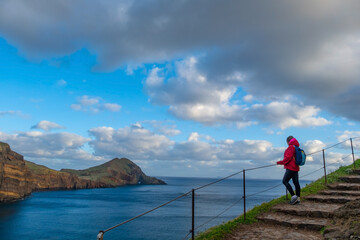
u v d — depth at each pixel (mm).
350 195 9469
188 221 46156
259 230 7008
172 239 33812
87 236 39312
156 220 48344
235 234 6738
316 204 8828
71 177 178625
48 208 75312
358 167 13219
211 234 6766
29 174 116000
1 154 97812
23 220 54250
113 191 162500
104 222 51344
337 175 12398
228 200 84625
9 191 95125
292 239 6168
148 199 104500
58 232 42156
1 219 55219
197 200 85562
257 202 74688
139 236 35656
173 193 143750
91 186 195875
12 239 37500
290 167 9055
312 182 12297
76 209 73125
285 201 9492
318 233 6578
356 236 5453
